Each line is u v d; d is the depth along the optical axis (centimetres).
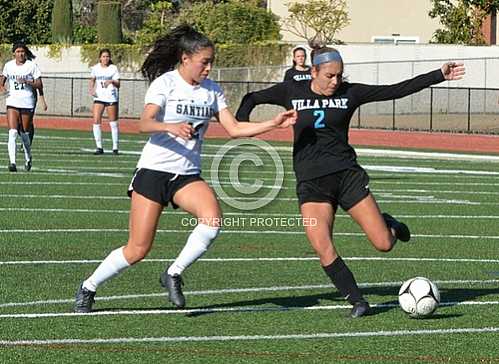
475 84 9544
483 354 1520
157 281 2095
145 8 14775
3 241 2566
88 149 5662
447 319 1772
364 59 9606
